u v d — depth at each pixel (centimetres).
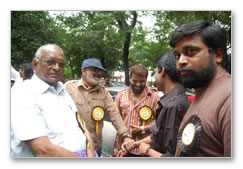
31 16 342
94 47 314
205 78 95
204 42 94
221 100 87
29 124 131
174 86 146
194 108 101
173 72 144
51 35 342
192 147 92
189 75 96
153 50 307
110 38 315
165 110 133
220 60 97
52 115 142
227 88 89
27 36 335
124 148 181
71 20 325
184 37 96
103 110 206
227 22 210
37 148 130
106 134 247
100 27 315
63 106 153
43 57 148
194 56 95
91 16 322
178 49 98
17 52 323
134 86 205
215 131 87
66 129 147
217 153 88
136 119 205
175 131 126
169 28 296
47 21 347
